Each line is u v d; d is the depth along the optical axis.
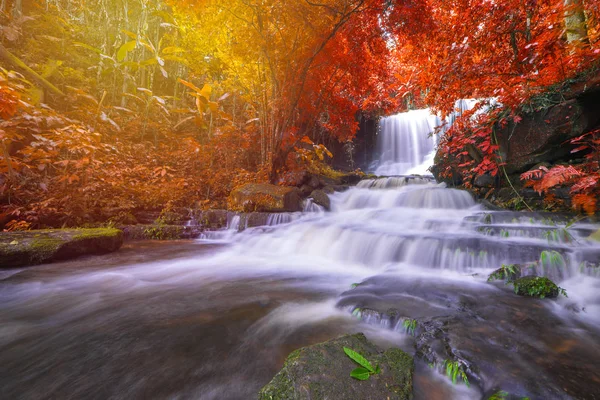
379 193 8.70
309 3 6.35
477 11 5.51
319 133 14.38
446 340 1.99
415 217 6.47
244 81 9.77
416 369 1.83
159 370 1.94
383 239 4.84
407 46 7.90
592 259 3.13
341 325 2.54
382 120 17.88
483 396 1.56
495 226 4.67
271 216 7.36
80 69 11.70
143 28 13.18
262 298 3.32
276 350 2.17
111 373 1.91
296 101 8.17
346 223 6.64
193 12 7.87
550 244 3.77
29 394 1.73
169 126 12.35
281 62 8.38
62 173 7.05
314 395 1.37
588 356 1.80
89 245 5.16
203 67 11.23
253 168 10.52
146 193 8.07
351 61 8.15
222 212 7.78
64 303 3.19
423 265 4.18
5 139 5.65
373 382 1.51
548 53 4.87
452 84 5.71
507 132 6.39
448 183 8.37
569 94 5.21
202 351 2.17
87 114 9.24
